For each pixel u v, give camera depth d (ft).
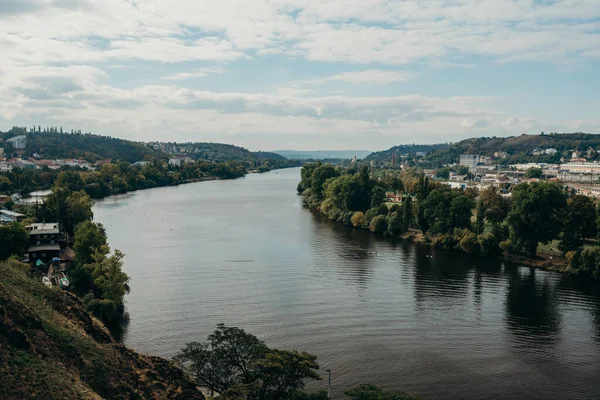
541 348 339.16
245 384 218.79
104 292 386.93
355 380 290.76
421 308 410.52
